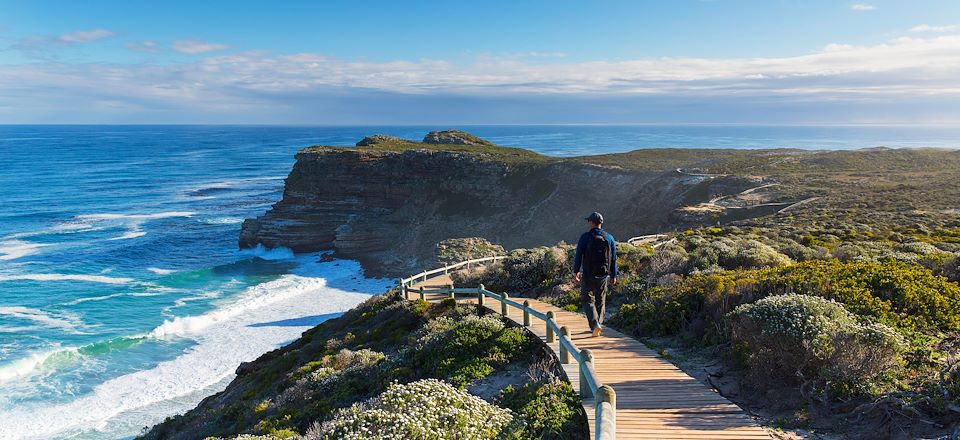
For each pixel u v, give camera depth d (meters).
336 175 88.06
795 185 61.44
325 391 13.61
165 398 28.89
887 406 6.38
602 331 12.12
